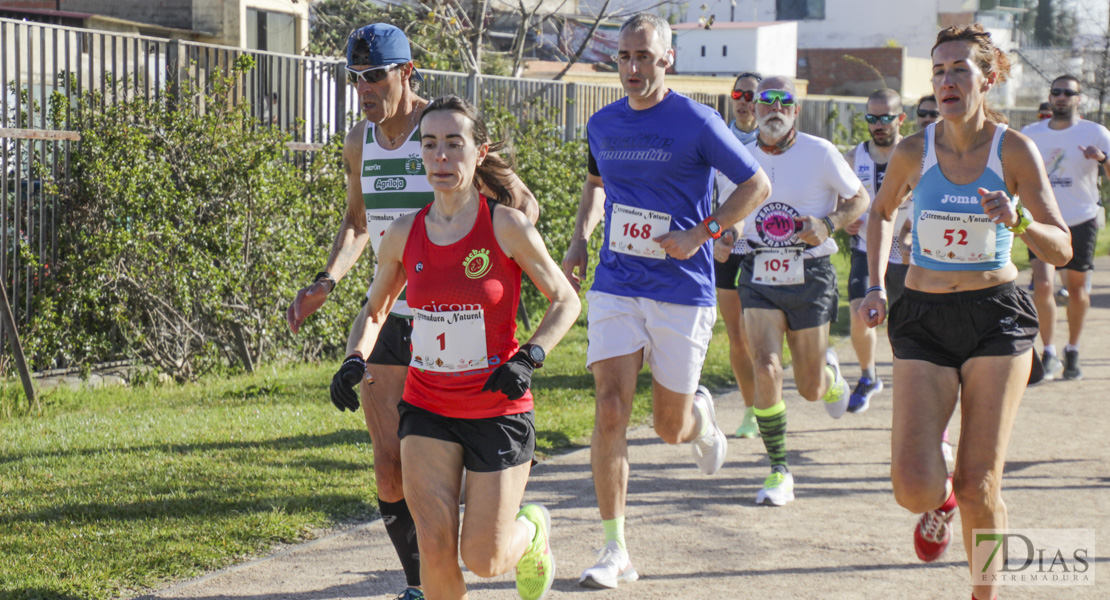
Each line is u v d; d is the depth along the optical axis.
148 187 16.11
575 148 23.55
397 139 7.77
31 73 15.28
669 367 8.68
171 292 16.67
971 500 6.81
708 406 9.52
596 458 8.24
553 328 6.28
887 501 10.20
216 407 14.52
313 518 9.43
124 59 16.45
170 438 12.41
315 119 19.55
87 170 15.74
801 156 10.42
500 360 6.36
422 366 6.40
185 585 7.95
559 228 22.20
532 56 57.09
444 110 6.25
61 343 15.62
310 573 8.25
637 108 8.75
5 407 13.98
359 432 12.67
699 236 8.32
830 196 10.60
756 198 8.41
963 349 7.18
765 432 10.29
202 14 34.88
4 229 15.15
